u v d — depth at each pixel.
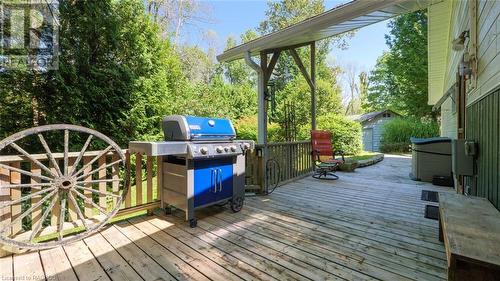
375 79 20.27
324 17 3.76
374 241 2.50
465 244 1.37
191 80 15.19
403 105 17.06
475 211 1.91
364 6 3.36
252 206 3.68
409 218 3.12
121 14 6.57
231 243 2.50
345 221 3.04
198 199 2.99
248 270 2.03
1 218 2.25
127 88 6.35
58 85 5.23
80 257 2.25
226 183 3.34
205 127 3.10
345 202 3.84
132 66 6.77
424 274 1.94
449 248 1.34
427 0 3.54
